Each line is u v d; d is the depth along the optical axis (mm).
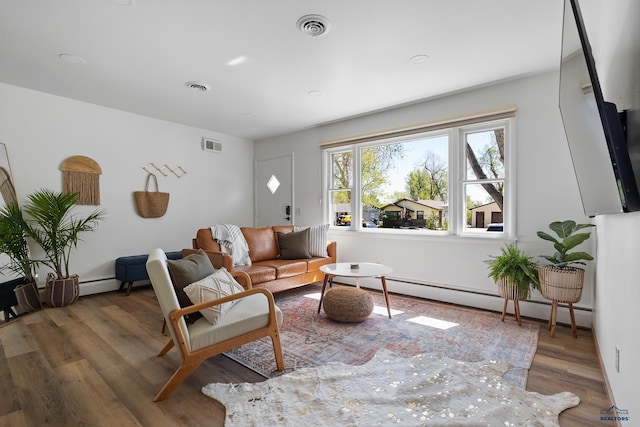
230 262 3049
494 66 2754
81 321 2904
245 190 5609
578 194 2734
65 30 2234
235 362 2123
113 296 3789
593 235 2570
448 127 3445
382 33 2254
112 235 4023
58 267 3379
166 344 2207
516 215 3029
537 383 1841
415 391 1725
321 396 1691
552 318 2516
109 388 1801
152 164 4395
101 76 3023
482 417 1486
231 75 2969
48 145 3525
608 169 1088
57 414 1565
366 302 2812
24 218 3369
